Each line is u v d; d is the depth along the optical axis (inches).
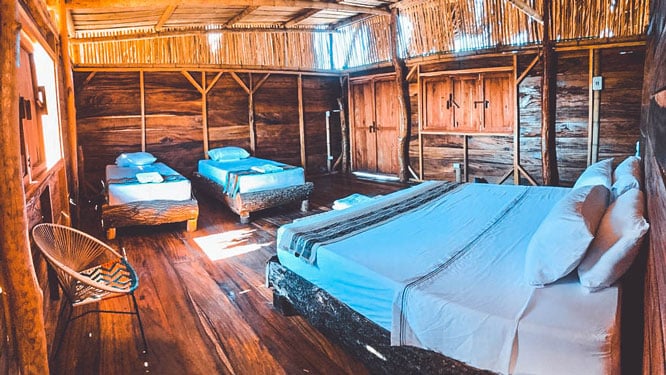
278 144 308.5
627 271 69.3
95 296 86.3
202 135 277.3
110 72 246.7
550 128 219.3
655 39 66.9
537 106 225.0
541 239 68.7
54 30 157.5
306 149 321.4
